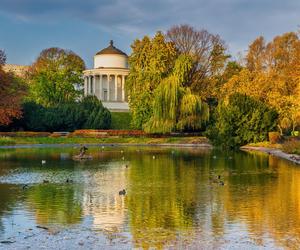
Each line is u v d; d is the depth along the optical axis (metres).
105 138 77.44
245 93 66.31
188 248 15.20
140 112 79.88
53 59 114.31
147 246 15.41
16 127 82.62
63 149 62.69
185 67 76.50
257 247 15.32
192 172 34.97
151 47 81.88
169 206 21.73
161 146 70.31
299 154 48.53
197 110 74.12
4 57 74.88
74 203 22.47
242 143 64.50
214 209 21.02
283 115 64.69
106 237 16.47
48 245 15.55
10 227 17.84
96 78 119.06
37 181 30.17
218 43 89.56
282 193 25.19
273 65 82.31
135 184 28.69
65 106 85.50
